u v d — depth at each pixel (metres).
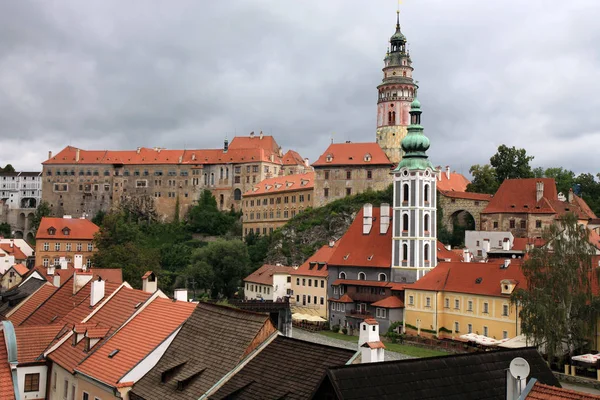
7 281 116.12
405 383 32.06
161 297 56.22
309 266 160.12
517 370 27.08
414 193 135.88
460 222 190.38
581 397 25.50
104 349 51.50
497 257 146.12
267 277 168.00
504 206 169.12
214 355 44.34
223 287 188.25
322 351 40.03
